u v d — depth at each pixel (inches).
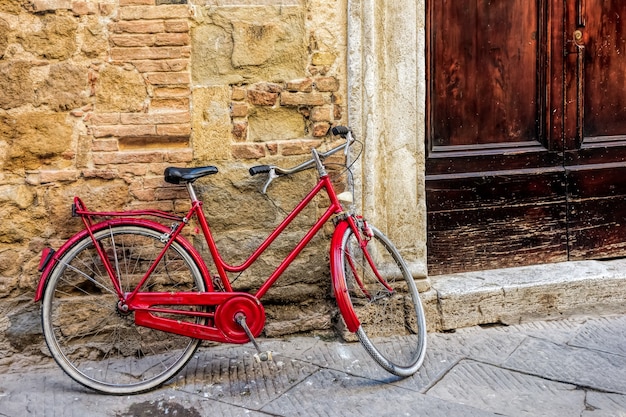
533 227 204.2
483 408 147.8
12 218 164.2
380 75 177.0
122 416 146.3
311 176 176.7
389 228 183.3
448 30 192.1
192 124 169.2
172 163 168.7
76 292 169.9
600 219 209.2
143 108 166.1
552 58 200.7
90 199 166.4
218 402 151.3
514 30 197.6
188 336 157.1
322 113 175.2
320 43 173.0
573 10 201.0
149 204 168.9
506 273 198.7
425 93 190.4
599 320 192.4
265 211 175.2
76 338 169.9
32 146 163.0
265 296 178.4
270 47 171.0
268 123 174.1
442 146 195.9
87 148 165.2
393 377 161.6
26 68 160.9
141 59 164.7
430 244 196.9
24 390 156.9
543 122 202.4
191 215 161.9
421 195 183.9
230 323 157.8
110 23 162.7
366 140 175.8
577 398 151.8
